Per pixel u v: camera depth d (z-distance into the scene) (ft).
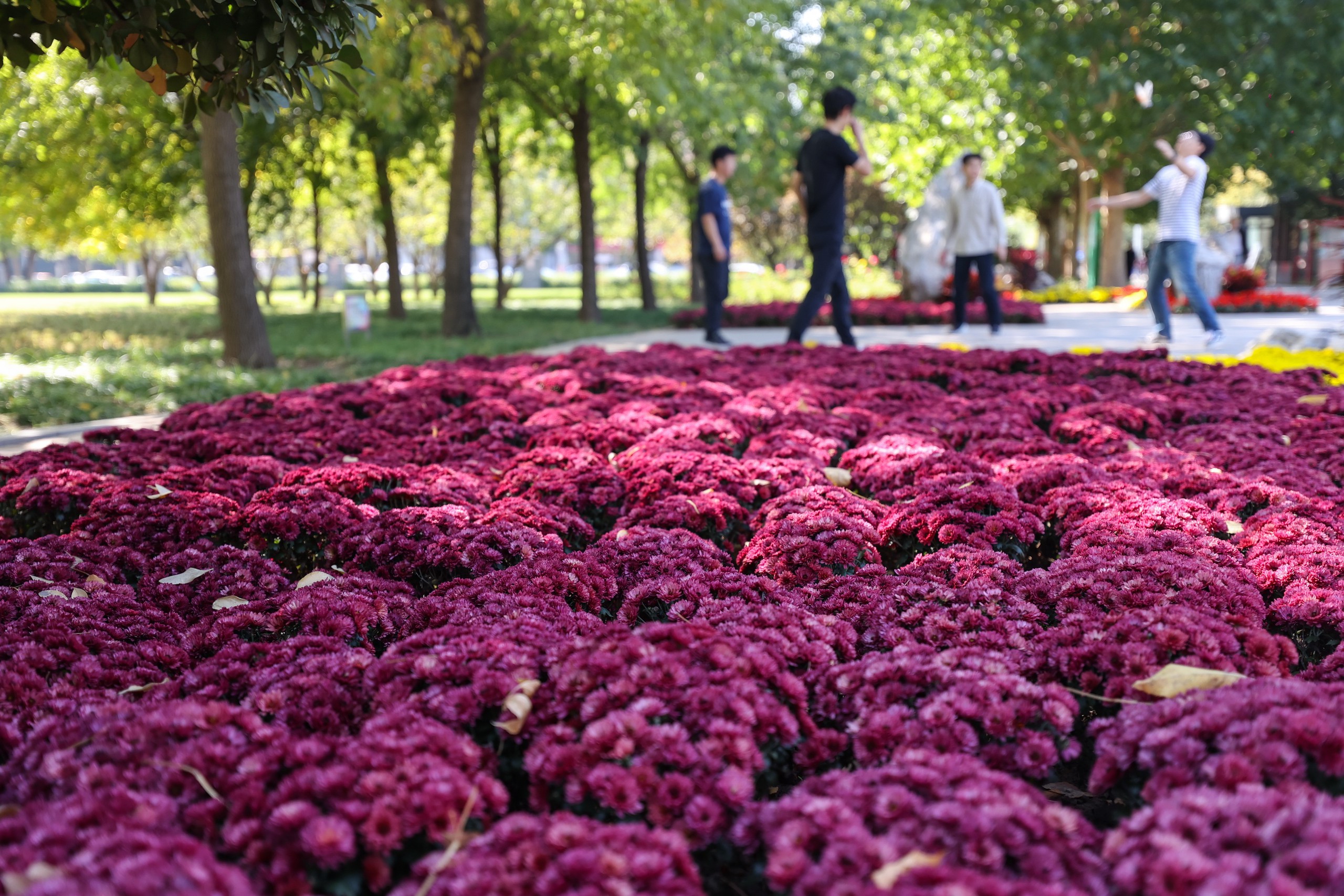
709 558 10.25
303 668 7.43
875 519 11.80
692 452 14.46
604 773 5.89
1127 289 84.02
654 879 5.09
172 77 11.80
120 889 4.74
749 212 137.69
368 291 185.57
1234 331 45.68
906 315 59.98
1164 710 6.42
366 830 5.41
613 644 7.02
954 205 43.80
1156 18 86.74
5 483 14.76
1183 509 11.71
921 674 7.14
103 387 30.19
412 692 6.93
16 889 4.77
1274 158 87.51
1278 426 17.87
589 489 13.64
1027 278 99.45
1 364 37.40
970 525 11.06
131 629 8.81
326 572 10.94
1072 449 16.11
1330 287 32.94
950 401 20.47
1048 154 96.48
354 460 16.21
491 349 45.27
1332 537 10.71
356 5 11.60
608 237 162.81
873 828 5.54
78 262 275.80
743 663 6.98
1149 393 21.29
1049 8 87.51
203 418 20.61
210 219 38.96
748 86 64.80
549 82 66.13
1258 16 82.69
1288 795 5.43
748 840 5.69
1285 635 9.02
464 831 5.74
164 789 5.91
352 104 51.03
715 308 43.06
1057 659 7.67
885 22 86.22
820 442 16.21
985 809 5.43
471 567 10.39
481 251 299.79
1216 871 4.89
